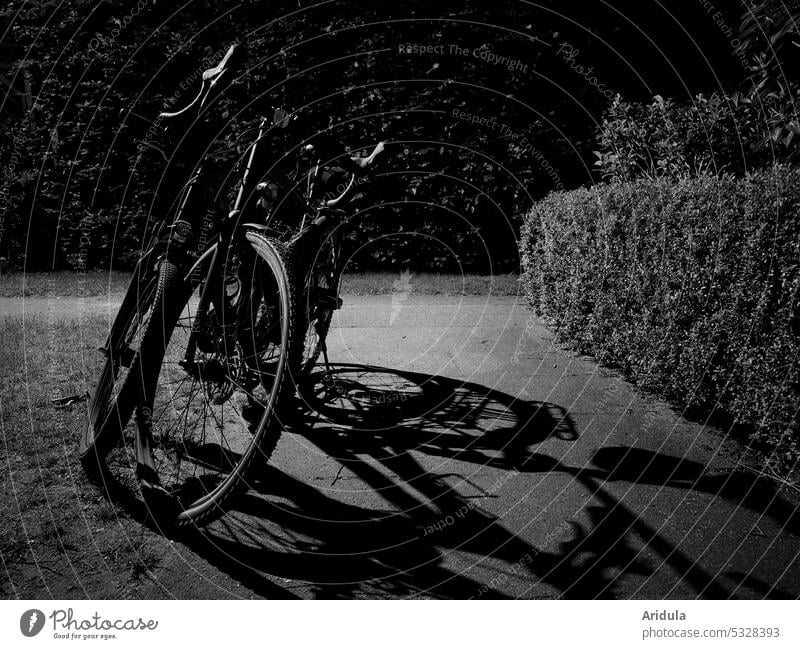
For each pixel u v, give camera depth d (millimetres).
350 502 2760
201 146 2715
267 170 2719
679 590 2189
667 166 5730
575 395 4246
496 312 7023
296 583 2209
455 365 4930
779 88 5496
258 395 3807
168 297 2500
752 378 3305
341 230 3842
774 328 3127
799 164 4938
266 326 2795
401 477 3004
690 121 5770
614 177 6184
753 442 3424
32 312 6570
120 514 2564
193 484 2787
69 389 3984
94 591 2133
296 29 8969
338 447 3344
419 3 8859
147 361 2488
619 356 4770
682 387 3934
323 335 3953
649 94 8938
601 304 4926
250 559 2328
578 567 2311
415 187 9117
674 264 3980
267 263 2531
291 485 2906
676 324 3941
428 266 9430
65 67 9289
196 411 3646
